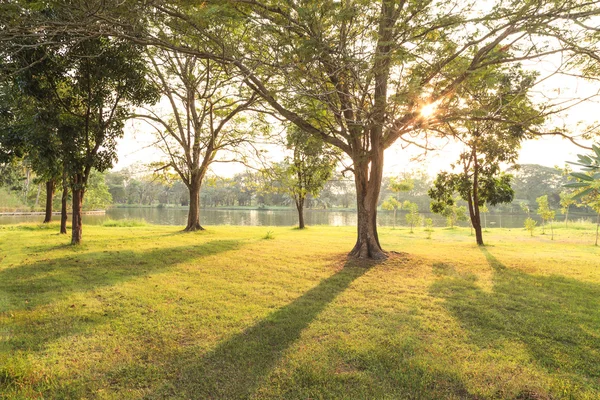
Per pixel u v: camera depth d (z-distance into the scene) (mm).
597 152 1591
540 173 65688
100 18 5590
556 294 6176
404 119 7184
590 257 10664
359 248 9969
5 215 41312
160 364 3611
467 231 23609
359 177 9953
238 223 35062
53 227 18891
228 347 3980
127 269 7969
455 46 7168
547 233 21594
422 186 68500
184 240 13406
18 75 8680
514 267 8773
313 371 3416
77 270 7742
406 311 5215
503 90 8078
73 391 3137
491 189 14172
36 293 6035
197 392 3146
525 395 3064
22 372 3361
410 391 3137
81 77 10133
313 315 5016
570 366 3549
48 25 5570
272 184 20250
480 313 5090
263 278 7305
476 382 3232
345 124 8297
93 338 4203
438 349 3900
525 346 4012
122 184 74875
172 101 16609
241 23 6297
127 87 10672
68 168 10188
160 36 6656
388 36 6672
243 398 3059
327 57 5840
